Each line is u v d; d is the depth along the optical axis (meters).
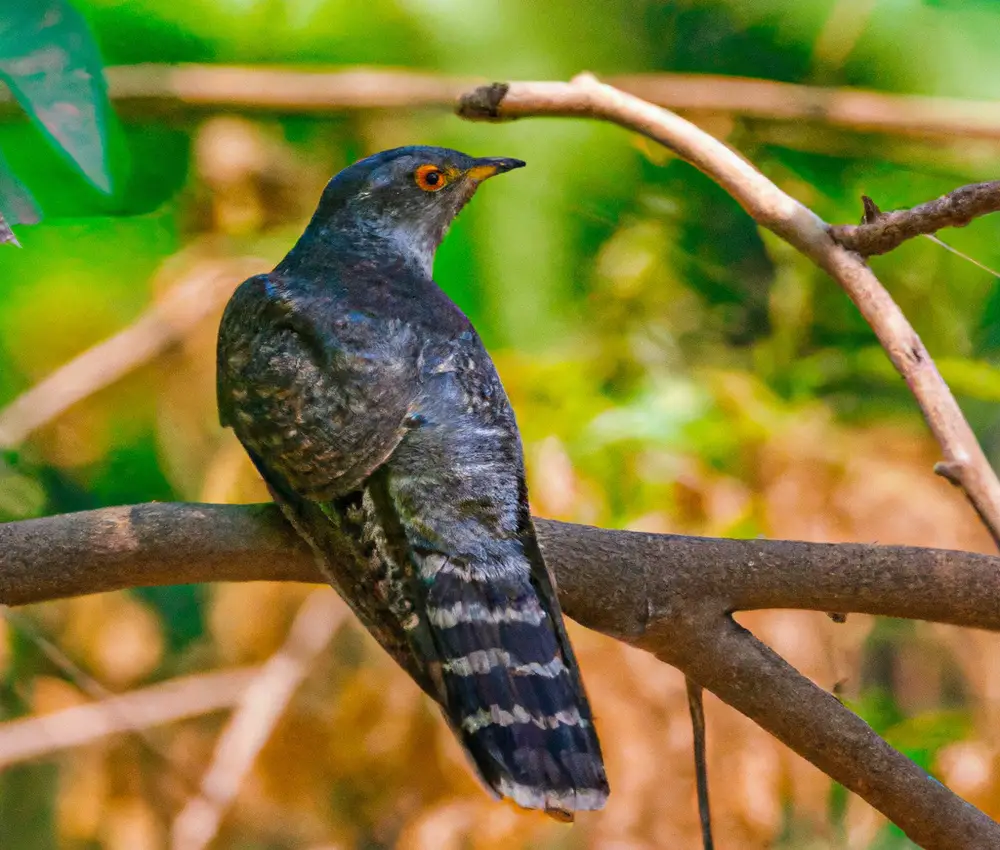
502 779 5.98
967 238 11.68
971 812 5.98
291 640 11.21
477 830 10.05
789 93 11.12
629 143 11.45
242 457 11.13
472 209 11.27
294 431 6.69
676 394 11.00
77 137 5.73
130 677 11.52
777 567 6.31
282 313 7.13
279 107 10.87
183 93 10.70
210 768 11.21
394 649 6.28
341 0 11.34
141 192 11.16
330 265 7.97
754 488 10.62
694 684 6.43
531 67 11.56
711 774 9.77
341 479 6.51
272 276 7.70
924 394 7.11
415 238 8.58
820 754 6.16
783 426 10.79
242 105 10.80
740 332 12.05
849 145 11.55
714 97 11.15
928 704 10.98
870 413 11.63
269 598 11.26
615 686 9.77
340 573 6.41
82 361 11.55
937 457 11.05
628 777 9.70
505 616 6.22
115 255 11.81
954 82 11.52
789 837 10.96
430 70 11.50
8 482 11.70
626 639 6.43
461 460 6.56
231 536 6.57
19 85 5.71
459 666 6.16
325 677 11.29
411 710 10.38
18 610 10.26
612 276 11.52
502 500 6.51
